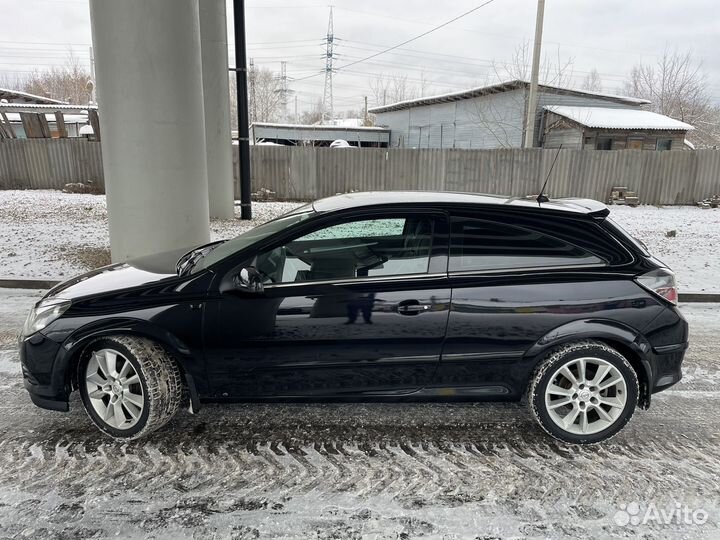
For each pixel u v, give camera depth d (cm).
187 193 705
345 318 321
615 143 2384
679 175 1642
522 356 328
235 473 296
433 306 321
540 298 323
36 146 1592
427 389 335
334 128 3631
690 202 1658
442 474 299
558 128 2452
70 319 322
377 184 1689
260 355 324
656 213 1460
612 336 325
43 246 862
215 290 322
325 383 331
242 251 329
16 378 418
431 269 326
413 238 331
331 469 301
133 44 630
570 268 329
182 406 372
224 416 361
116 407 326
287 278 327
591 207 353
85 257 801
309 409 374
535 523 259
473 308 322
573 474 302
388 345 324
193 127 702
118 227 691
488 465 309
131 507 265
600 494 284
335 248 329
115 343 318
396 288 322
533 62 2008
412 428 351
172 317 319
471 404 388
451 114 3078
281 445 326
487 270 327
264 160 1645
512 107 2605
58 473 293
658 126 2306
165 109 664
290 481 289
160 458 309
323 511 265
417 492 282
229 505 268
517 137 2580
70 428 342
